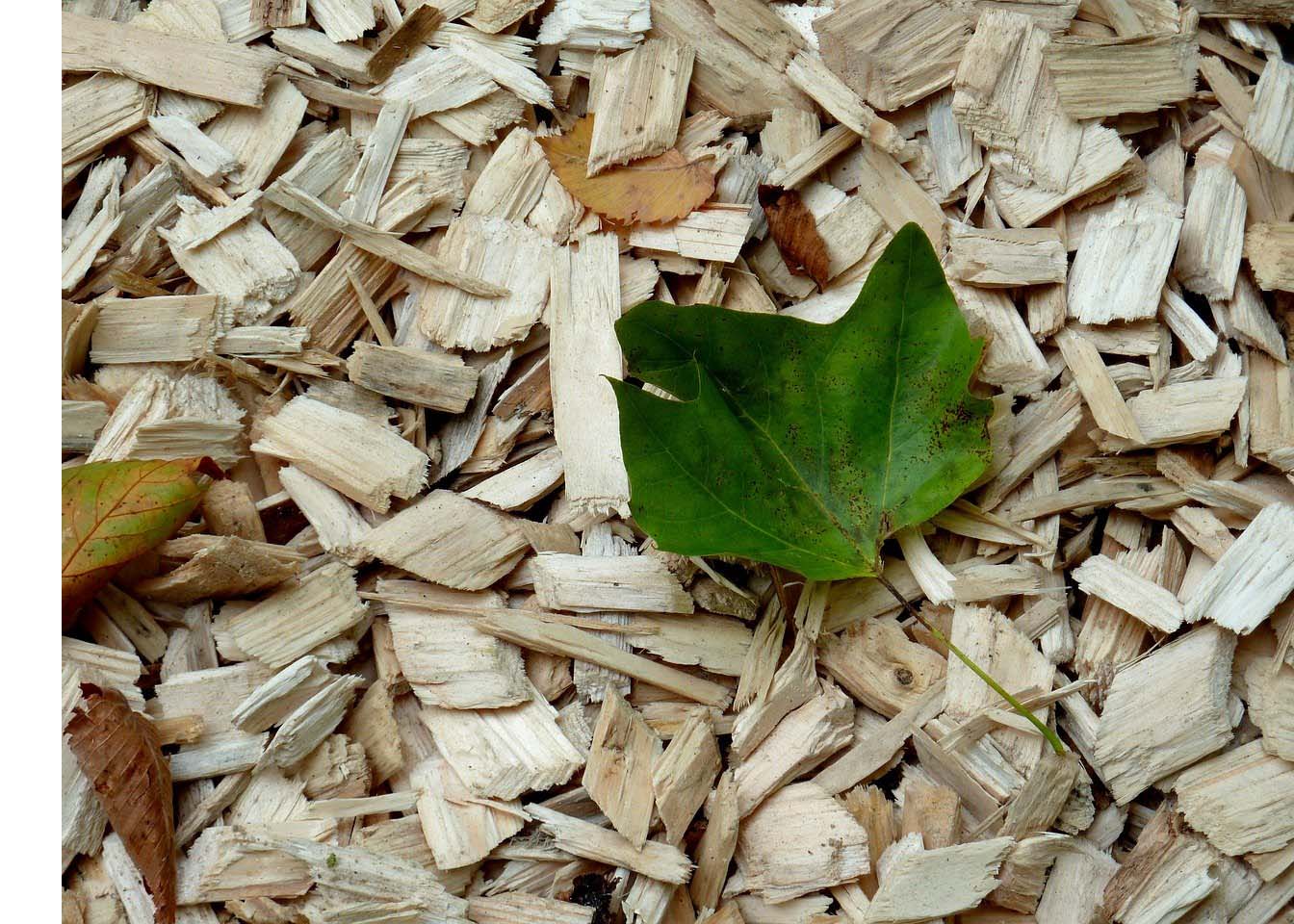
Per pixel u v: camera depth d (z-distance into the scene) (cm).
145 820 80
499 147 85
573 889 81
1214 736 82
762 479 81
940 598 82
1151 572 83
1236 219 83
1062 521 84
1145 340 83
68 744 80
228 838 80
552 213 84
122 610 82
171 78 85
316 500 83
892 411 81
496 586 83
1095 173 83
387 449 83
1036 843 81
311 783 81
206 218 84
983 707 82
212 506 83
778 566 82
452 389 83
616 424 82
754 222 84
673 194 84
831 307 84
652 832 82
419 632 82
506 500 83
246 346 83
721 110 85
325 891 80
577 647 82
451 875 81
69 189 85
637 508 80
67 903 80
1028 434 83
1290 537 81
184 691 82
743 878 82
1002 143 83
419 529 83
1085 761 82
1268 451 82
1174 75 83
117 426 82
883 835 82
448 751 82
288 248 84
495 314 84
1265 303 83
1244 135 83
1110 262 83
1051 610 83
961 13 83
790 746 82
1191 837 82
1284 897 81
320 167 84
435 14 85
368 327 85
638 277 84
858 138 84
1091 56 83
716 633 83
